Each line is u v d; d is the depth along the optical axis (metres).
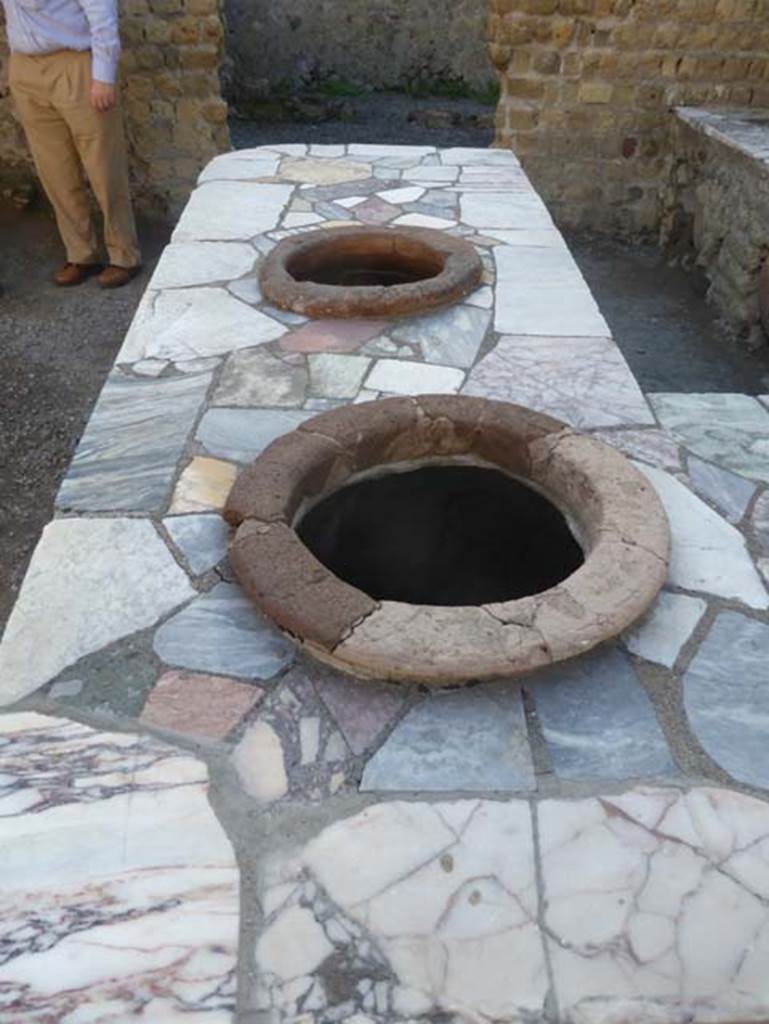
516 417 1.92
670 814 1.18
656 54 5.49
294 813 1.18
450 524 1.96
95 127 4.57
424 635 1.36
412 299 2.56
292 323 2.55
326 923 1.05
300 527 1.81
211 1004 0.97
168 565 1.60
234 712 1.32
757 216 4.64
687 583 1.58
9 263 5.42
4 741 1.26
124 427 2.05
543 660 1.34
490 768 1.24
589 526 1.73
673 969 1.01
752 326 4.77
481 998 0.98
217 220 3.33
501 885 1.09
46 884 1.08
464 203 3.56
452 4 8.79
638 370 4.52
